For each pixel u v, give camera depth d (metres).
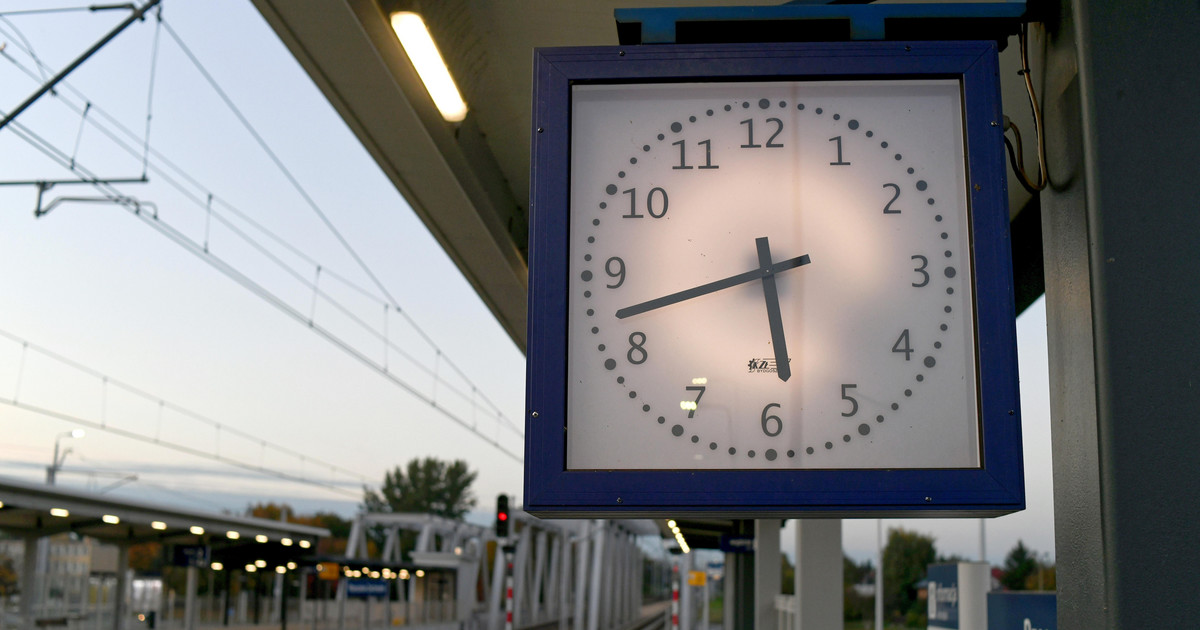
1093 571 2.28
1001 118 2.58
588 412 2.50
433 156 6.29
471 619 51.75
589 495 2.41
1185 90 2.36
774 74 2.64
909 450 2.45
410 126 5.88
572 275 2.58
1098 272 2.30
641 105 2.68
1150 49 2.38
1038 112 2.67
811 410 2.48
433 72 4.07
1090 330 2.32
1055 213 2.57
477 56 5.91
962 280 2.54
